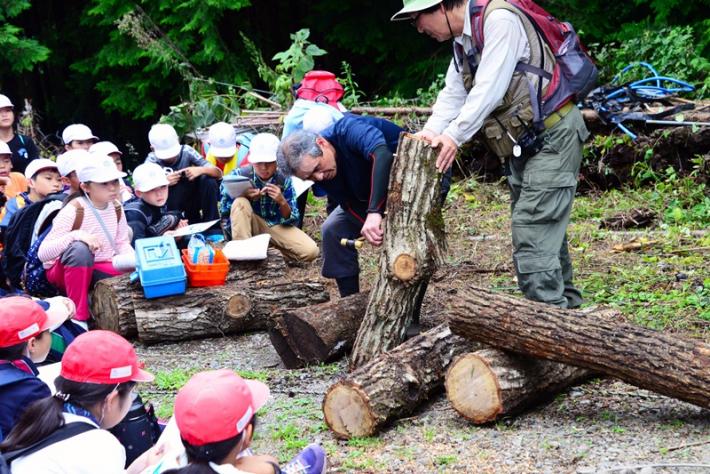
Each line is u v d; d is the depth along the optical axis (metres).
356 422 4.39
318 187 6.31
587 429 4.28
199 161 8.53
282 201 7.78
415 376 4.56
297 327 5.59
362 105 13.16
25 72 18.83
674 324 5.80
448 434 4.36
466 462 4.02
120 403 3.25
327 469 4.08
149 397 5.29
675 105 9.98
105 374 3.14
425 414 4.64
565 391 4.79
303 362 5.61
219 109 12.27
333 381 5.31
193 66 16.05
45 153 14.06
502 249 8.35
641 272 7.05
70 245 6.33
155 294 6.28
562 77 4.83
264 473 2.97
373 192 5.12
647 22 14.06
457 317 4.44
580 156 5.00
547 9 15.09
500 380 4.29
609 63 12.41
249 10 18.16
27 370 3.54
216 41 16.30
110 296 6.37
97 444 2.97
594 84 4.91
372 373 4.47
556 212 4.91
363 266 8.07
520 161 5.00
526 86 4.82
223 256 6.65
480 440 4.25
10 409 3.40
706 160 9.36
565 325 4.26
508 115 4.88
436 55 16.52
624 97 10.16
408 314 5.12
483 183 10.80
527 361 4.46
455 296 4.48
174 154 8.38
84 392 3.13
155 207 7.52
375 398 4.38
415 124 11.27
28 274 6.52
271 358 5.95
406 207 4.95
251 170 7.89
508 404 4.31
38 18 19.08
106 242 6.65
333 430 4.45
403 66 17.17
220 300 6.40
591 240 8.26
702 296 6.31
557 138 4.86
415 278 4.98
